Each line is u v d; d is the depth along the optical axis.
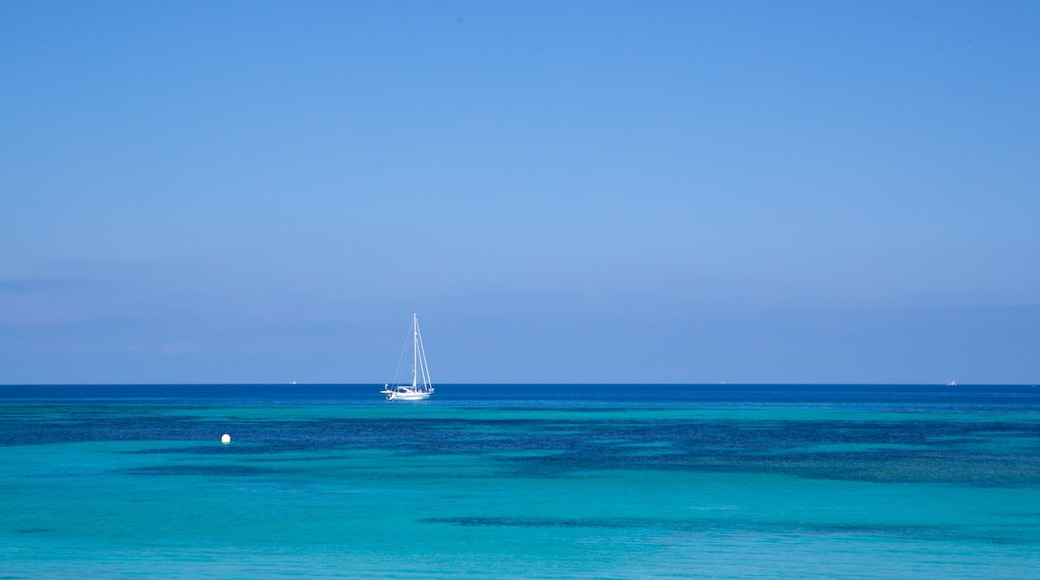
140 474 62.53
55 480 58.97
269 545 38.03
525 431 114.38
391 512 46.41
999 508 47.53
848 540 39.00
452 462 71.44
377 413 171.50
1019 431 112.00
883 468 66.69
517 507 48.09
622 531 41.22
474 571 33.34
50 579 31.78
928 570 33.34
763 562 34.66
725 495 52.56
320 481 58.78
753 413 172.12
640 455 78.12
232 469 65.81
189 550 36.91
